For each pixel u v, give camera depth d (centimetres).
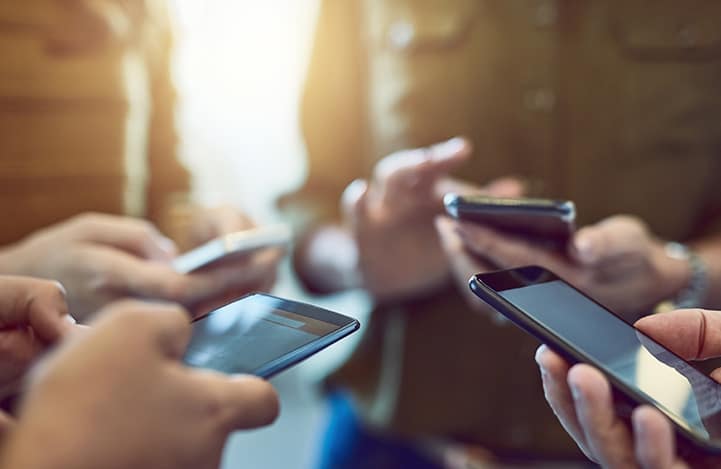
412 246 99
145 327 35
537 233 70
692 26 100
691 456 42
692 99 102
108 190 109
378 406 113
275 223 137
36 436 31
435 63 108
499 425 106
